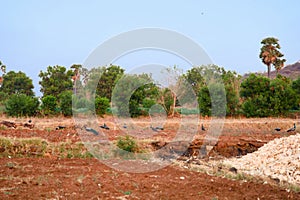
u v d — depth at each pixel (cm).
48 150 1216
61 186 805
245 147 1426
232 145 1423
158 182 893
